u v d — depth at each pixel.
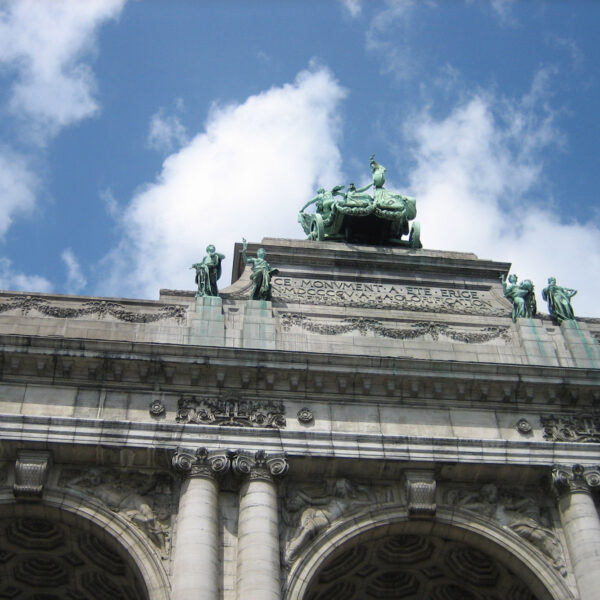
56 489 30.11
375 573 34.12
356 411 32.78
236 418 31.73
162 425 30.88
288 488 31.45
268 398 32.59
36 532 31.44
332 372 32.84
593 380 34.03
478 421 33.25
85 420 30.56
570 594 30.20
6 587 33.81
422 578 34.53
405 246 42.75
